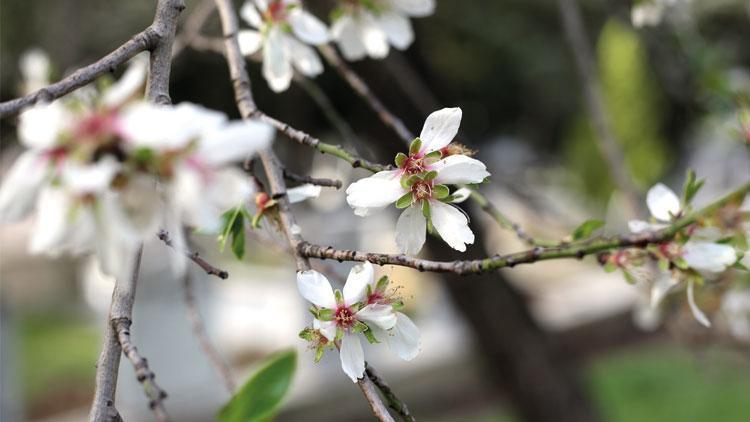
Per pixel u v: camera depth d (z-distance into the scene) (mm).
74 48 3143
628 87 9109
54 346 8016
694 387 5984
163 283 5559
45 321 8930
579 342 7254
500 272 3750
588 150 9398
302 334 1167
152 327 5488
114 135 785
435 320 6617
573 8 2549
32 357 7637
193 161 785
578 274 9086
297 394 5730
